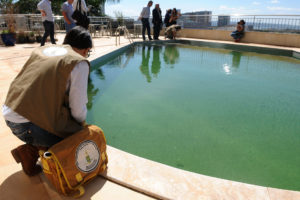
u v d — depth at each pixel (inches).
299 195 55.8
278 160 88.7
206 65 254.8
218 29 455.5
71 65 50.6
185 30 507.5
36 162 65.7
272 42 376.2
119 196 56.2
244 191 56.9
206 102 145.8
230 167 83.7
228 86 179.8
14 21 344.5
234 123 118.3
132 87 171.0
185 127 113.1
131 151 92.0
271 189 57.7
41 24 375.9
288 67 249.6
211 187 58.2
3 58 214.2
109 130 108.3
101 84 175.3
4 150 72.9
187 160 87.3
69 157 52.6
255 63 270.4
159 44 425.1
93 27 490.6
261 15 386.0
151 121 118.3
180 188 57.7
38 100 50.6
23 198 54.9
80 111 55.6
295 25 351.6
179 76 206.5
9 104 52.5
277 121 121.3
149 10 402.3
